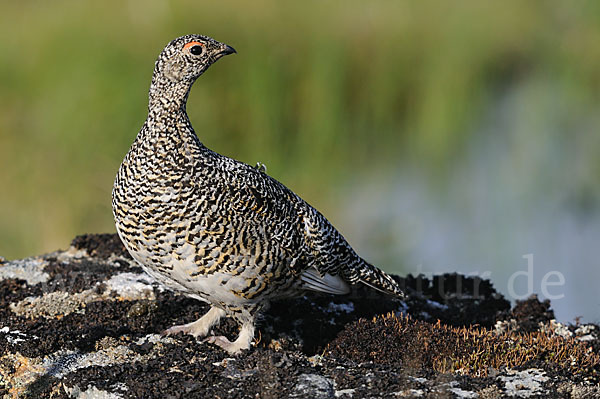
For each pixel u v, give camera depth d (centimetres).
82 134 1397
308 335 731
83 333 671
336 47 1605
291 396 575
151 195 627
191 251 633
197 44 659
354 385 596
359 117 1619
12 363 633
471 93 1681
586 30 1895
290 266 679
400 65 1670
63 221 1253
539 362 645
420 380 613
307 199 1434
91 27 1547
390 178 1514
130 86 1464
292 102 1564
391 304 808
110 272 812
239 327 731
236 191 645
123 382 603
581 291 1141
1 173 1325
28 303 743
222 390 587
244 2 1600
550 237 1302
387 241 1302
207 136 1492
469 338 683
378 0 1698
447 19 1742
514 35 1825
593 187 1450
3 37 1553
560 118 1706
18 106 1480
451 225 1343
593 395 596
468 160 1566
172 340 688
